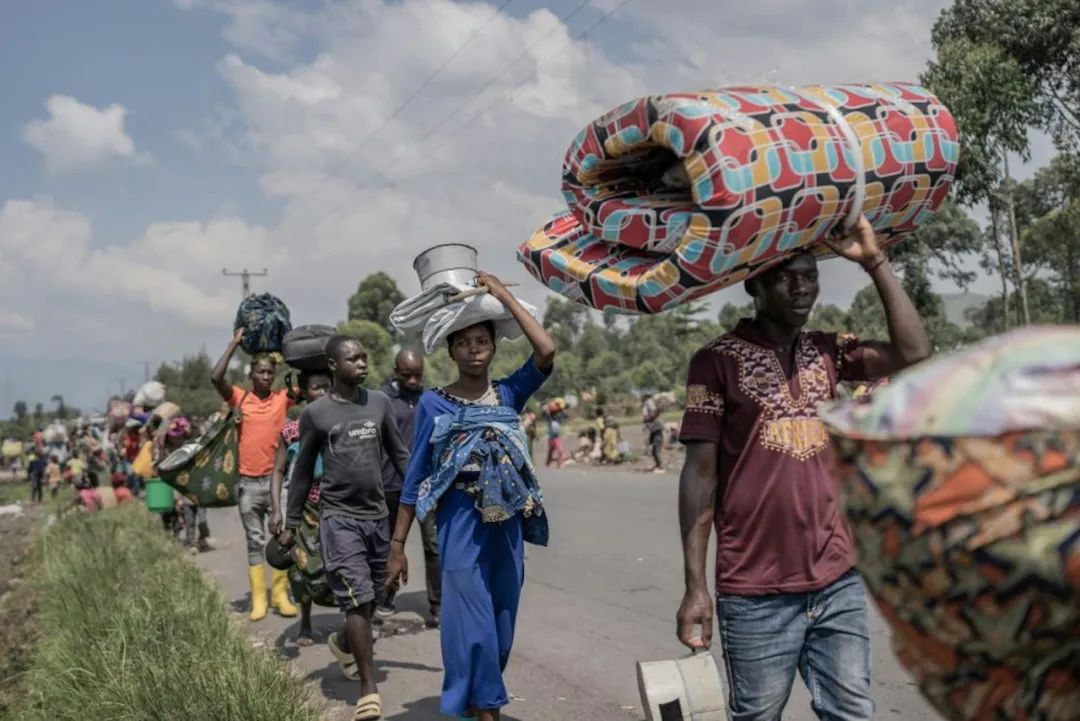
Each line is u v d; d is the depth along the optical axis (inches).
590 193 138.9
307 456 228.4
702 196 117.1
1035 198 893.2
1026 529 59.7
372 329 2618.1
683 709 135.1
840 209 121.7
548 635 277.3
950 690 68.4
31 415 4485.7
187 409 2989.7
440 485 174.4
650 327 2795.3
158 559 394.9
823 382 131.6
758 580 128.6
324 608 336.8
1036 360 62.1
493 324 185.6
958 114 529.3
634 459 1029.8
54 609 328.8
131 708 198.5
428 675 247.3
